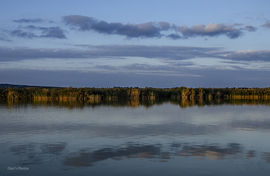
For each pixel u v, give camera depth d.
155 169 10.88
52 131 18.53
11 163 11.62
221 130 19.02
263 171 10.66
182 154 12.84
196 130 19.02
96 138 16.22
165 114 29.31
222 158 12.23
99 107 38.50
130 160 11.96
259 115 28.38
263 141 15.45
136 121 23.58
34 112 31.11
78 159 12.11
